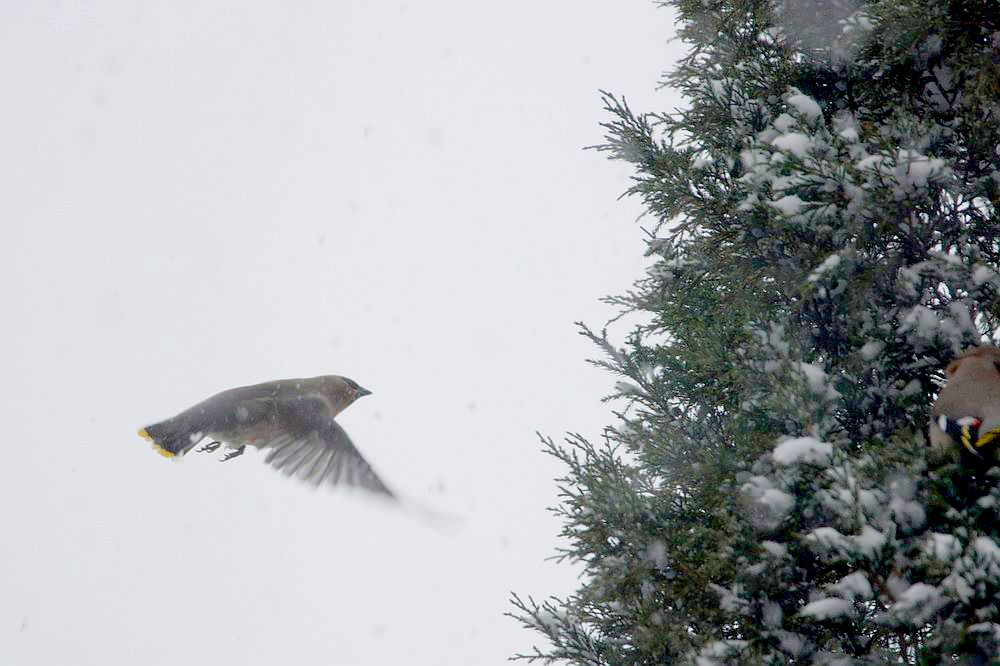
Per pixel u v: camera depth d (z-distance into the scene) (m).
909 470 10.14
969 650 9.31
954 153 12.16
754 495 10.77
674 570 11.35
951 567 9.27
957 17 11.94
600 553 11.55
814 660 10.52
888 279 12.01
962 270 11.43
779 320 12.01
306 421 11.48
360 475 11.17
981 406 10.32
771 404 10.88
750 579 10.78
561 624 11.98
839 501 9.97
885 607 10.66
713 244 12.73
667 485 12.08
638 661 11.45
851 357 11.60
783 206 11.74
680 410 12.73
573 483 11.91
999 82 11.74
